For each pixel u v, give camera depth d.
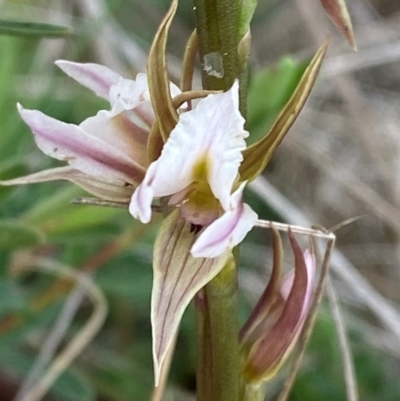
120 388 0.08
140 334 0.08
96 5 0.08
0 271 0.07
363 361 0.08
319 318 0.08
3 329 0.07
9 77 0.07
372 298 0.07
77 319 0.08
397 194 0.09
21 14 0.08
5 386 0.07
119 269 0.07
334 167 0.09
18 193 0.07
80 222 0.06
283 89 0.06
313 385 0.08
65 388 0.07
